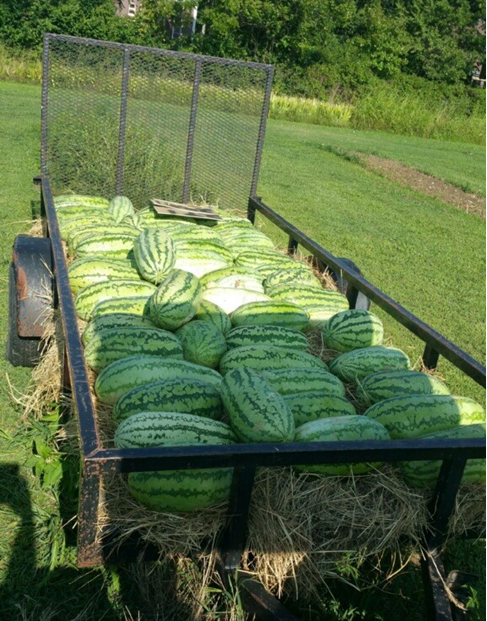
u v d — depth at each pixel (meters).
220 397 3.28
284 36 31.59
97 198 6.93
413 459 2.57
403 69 37.12
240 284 5.05
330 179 15.08
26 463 3.82
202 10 32.91
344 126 27.33
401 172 17.38
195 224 6.31
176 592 2.91
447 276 8.89
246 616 2.64
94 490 2.34
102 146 7.31
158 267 4.83
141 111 7.48
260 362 3.78
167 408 3.15
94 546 2.53
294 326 4.47
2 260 6.96
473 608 2.79
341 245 9.71
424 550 2.92
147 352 3.75
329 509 2.88
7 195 9.55
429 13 36.09
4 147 12.77
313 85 31.41
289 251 6.44
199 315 4.30
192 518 2.74
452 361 3.57
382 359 3.99
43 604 3.08
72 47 6.95
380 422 3.32
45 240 4.79
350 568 2.85
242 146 7.49
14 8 27.44
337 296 4.97
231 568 2.67
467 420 3.38
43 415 4.33
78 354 2.96
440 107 32.19
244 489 2.52
